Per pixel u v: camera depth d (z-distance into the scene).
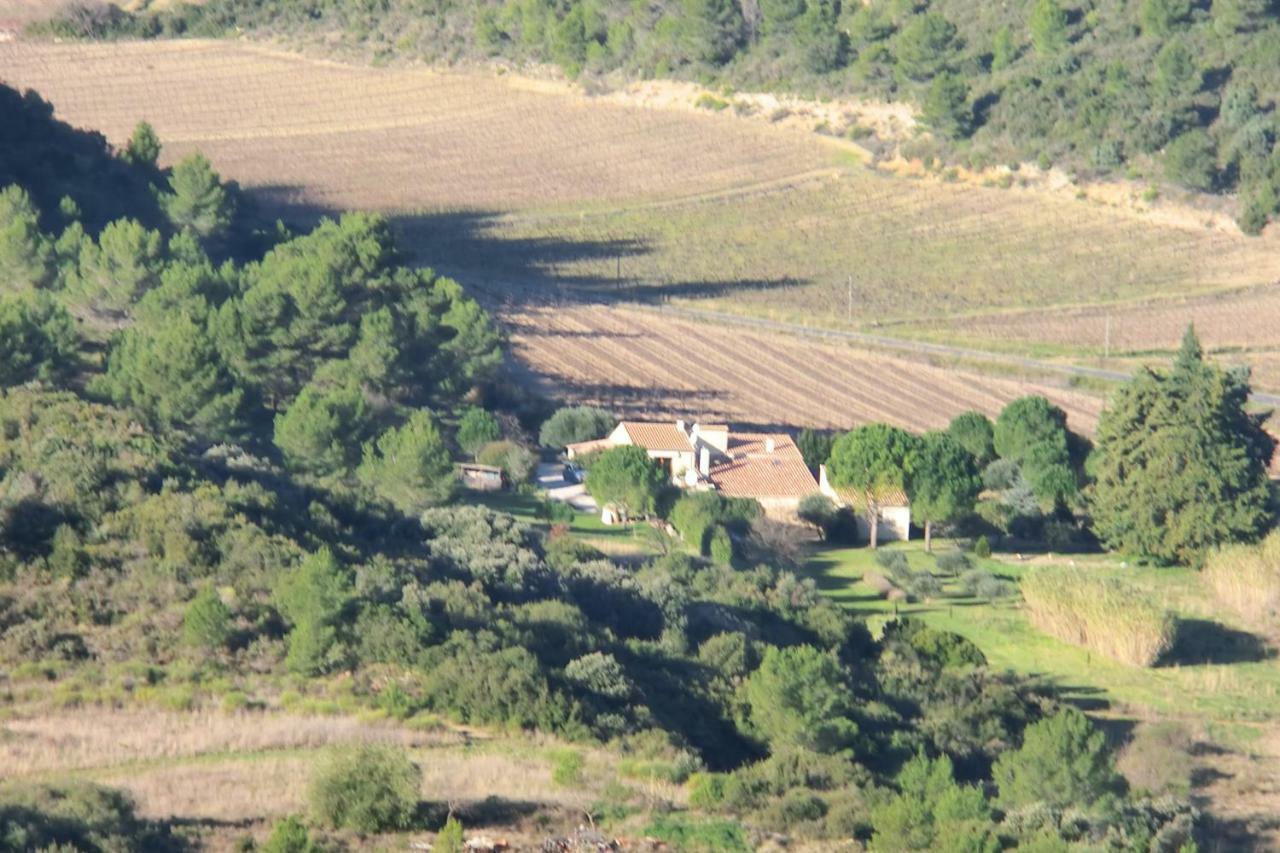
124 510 109.75
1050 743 94.44
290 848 70.56
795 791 85.19
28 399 130.25
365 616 98.12
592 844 75.44
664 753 89.12
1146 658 132.12
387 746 79.81
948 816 83.38
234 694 90.31
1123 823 89.94
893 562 151.00
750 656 112.38
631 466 154.62
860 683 110.44
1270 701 126.69
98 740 83.19
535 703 90.81
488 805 78.00
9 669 91.62
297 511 122.31
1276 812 104.62
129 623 97.75
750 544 150.88
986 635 136.88
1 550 103.19
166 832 72.31
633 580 124.19
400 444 146.50
